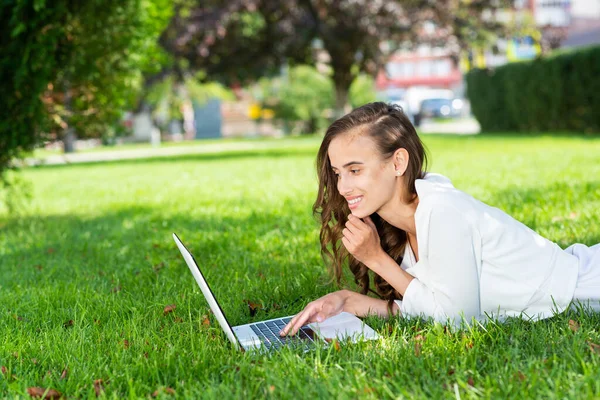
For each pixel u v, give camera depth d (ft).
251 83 75.92
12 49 18.95
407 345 7.67
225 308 10.39
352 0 59.00
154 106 93.56
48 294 11.91
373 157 8.02
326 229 9.47
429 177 8.48
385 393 6.45
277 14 62.39
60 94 22.27
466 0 63.05
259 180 31.35
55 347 8.55
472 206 8.06
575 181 23.12
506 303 8.36
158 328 9.64
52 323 10.36
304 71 104.83
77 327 9.56
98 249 16.58
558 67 56.59
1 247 17.80
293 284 11.81
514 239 8.21
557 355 7.29
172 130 116.16
